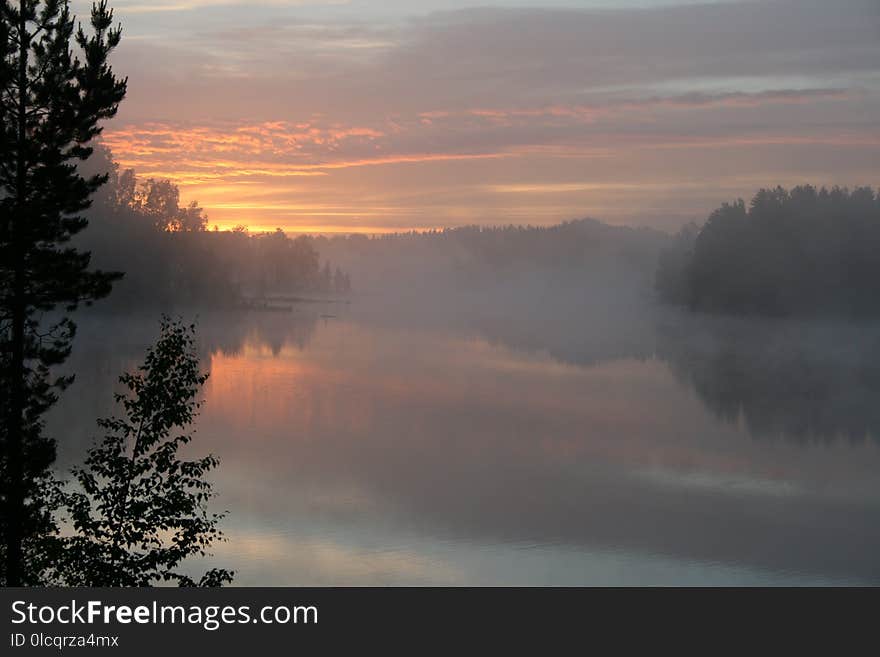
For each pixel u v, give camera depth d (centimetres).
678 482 4328
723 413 6600
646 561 3088
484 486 4141
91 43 2083
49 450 2006
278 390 7300
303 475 4209
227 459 4494
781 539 3394
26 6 2036
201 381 1555
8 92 2042
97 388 6209
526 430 5741
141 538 1495
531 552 3150
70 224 2105
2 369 2034
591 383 8406
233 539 3144
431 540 3241
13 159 2030
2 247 2005
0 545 1803
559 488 4147
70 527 2566
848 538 3412
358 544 3162
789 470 4641
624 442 5381
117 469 1501
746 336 15025
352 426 5684
